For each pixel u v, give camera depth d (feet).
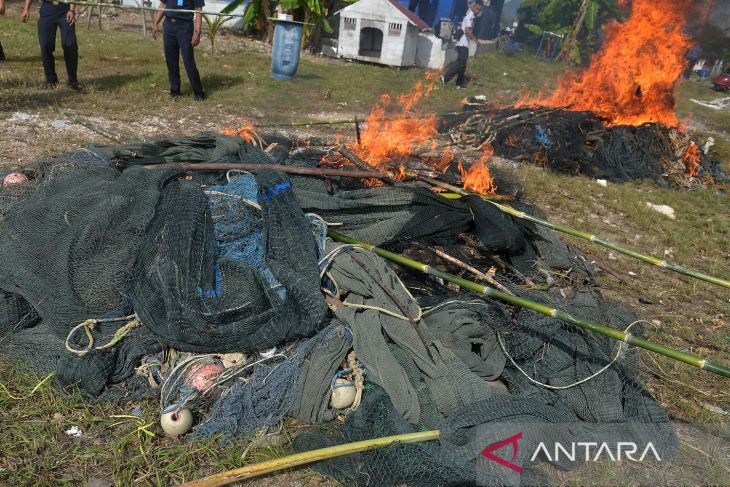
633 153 31.58
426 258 15.01
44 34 31.30
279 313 11.82
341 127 32.99
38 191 14.62
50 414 10.91
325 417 11.50
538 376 12.73
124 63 41.78
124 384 11.75
